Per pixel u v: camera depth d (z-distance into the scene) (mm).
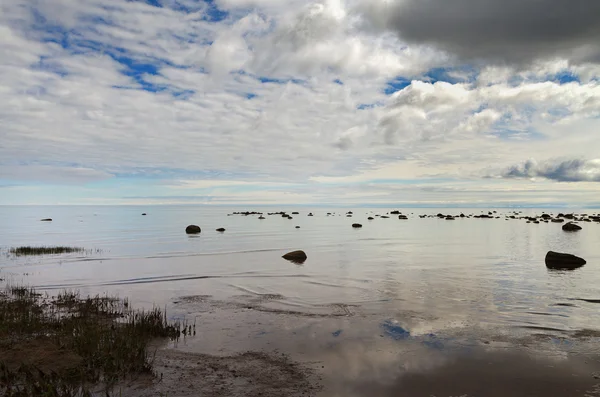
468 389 8617
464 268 26531
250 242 46250
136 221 101750
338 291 19188
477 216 125438
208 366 9828
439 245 42906
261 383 8867
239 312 15227
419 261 30203
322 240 49219
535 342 11656
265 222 96688
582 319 14141
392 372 9531
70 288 20109
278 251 37125
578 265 27156
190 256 33250
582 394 8391
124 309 15617
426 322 13805
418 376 9289
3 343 10766
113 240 48562
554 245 42000
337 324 13594
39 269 26266
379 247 40969
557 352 10820
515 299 17297
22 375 8648
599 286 20141
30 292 18609
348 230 68688
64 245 42281
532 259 31047
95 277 23297
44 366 9211
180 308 15883
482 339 11945
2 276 23641
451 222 95688
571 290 19203
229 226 79688
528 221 96438
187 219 113812
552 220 94375
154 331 12273
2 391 8031
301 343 11641
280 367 9812
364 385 8812
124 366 9414
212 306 16203
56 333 11766
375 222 96812
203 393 8328
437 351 10953
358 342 11719
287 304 16547
